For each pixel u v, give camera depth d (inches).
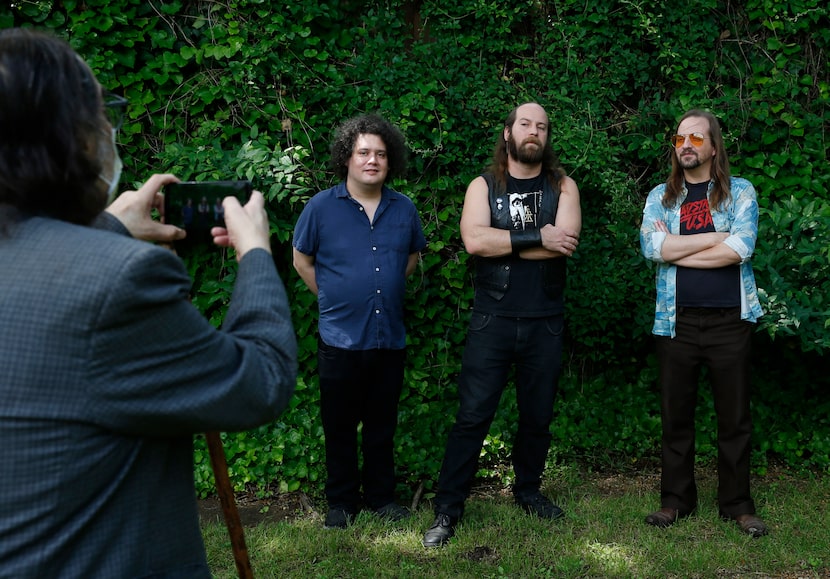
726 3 195.0
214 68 169.8
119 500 41.6
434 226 175.8
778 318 151.9
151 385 40.4
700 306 142.1
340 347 141.6
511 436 177.9
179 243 61.1
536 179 147.4
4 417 38.3
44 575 38.9
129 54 162.6
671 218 147.3
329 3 175.2
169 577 43.6
